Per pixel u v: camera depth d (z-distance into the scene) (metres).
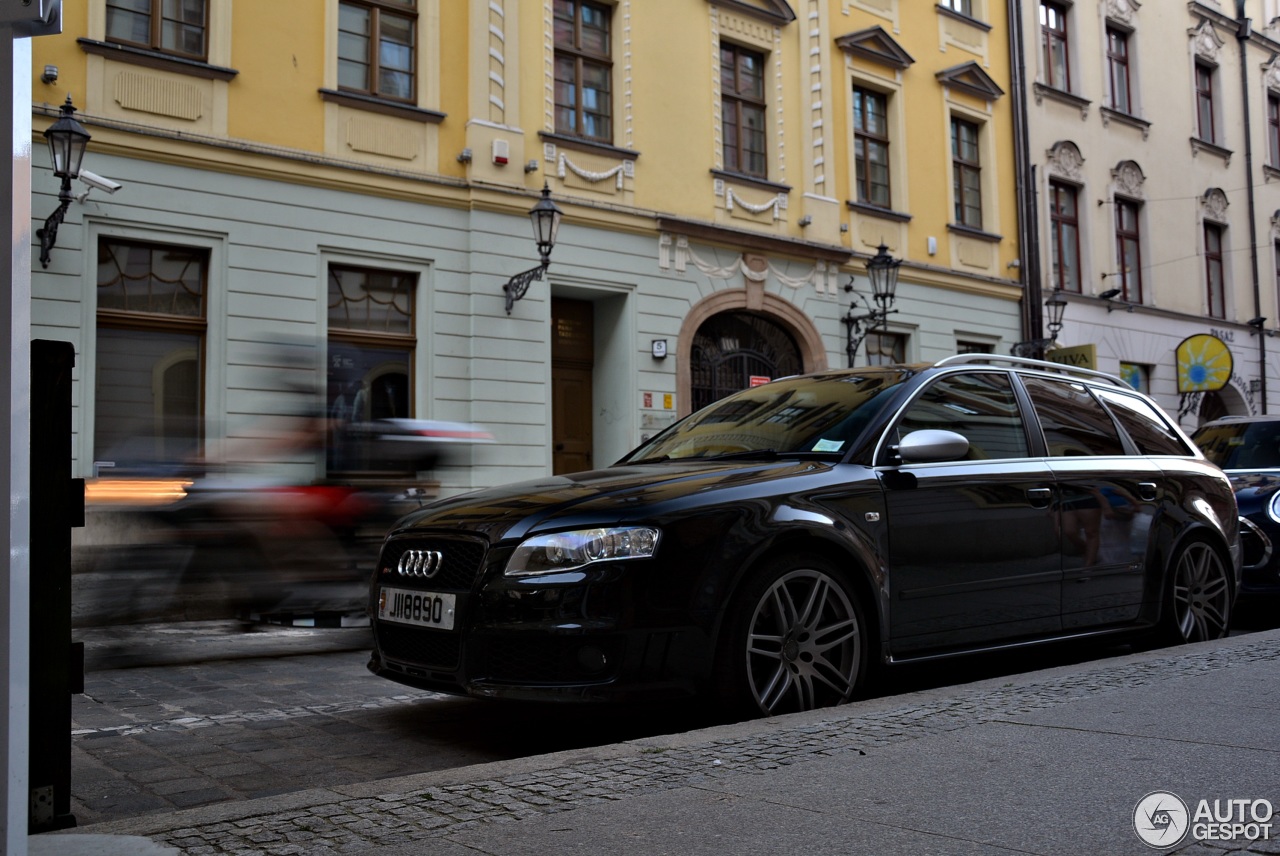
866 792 2.89
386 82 12.23
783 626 4.15
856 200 16.72
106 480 7.31
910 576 4.57
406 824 2.75
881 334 17.28
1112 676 4.52
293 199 11.37
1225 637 6.16
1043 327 19.67
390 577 4.40
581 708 5.01
